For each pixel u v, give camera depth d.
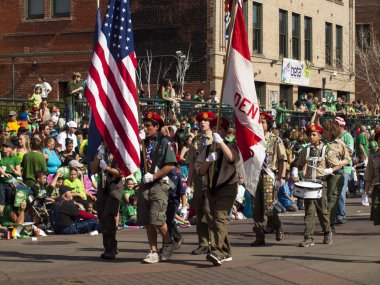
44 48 43.59
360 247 17.06
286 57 47.09
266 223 17.58
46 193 21.52
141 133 15.59
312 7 50.06
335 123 18.33
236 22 15.00
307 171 17.94
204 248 16.02
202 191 15.73
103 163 15.18
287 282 13.23
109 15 15.30
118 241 18.50
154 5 41.91
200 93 32.88
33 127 26.69
